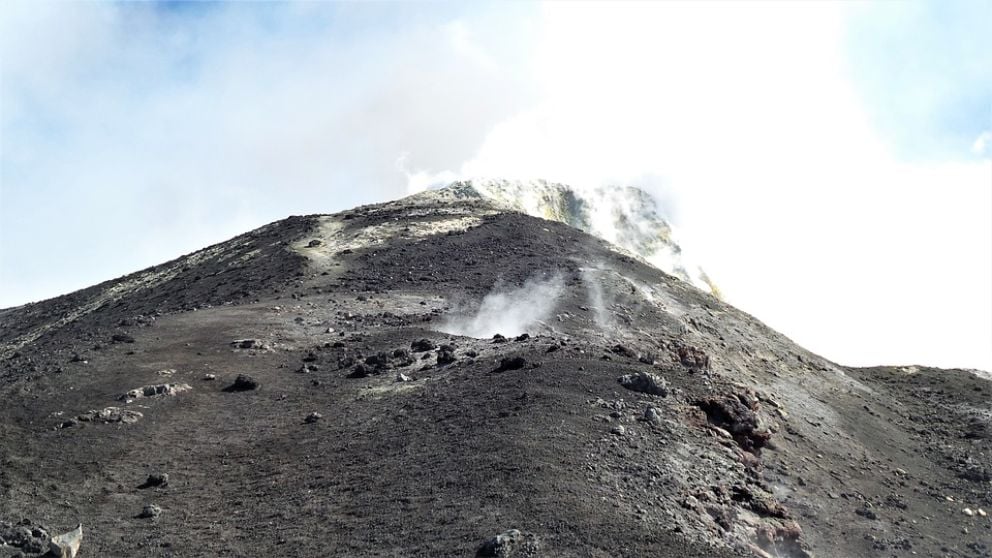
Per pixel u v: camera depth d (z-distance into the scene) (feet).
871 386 242.58
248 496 101.65
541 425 109.60
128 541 90.89
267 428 125.70
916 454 183.93
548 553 77.92
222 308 209.67
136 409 130.11
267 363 159.33
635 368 137.49
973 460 181.98
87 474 107.96
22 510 96.63
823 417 190.39
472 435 109.29
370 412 128.16
